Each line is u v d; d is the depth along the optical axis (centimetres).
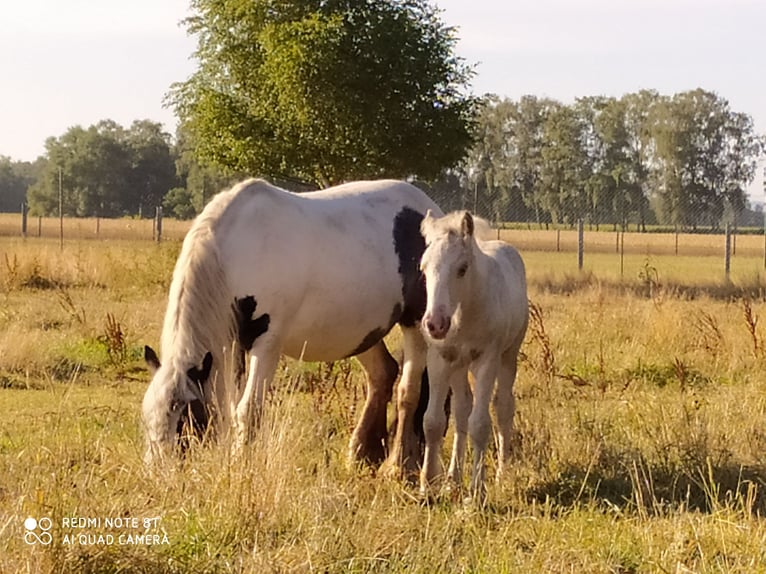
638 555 538
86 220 5138
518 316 714
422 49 2141
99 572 464
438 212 822
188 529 508
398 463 736
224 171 2372
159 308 1508
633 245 3816
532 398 891
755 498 640
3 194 11062
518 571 499
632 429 801
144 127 8381
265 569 472
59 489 525
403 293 762
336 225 730
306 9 2139
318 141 2181
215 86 2300
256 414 660
